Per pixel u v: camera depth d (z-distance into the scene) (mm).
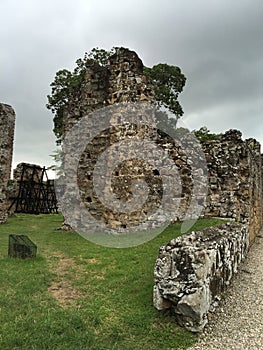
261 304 4902
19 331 3676
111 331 3836
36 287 5145
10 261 6660
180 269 4062
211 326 4098
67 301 4719
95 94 11461
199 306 3869
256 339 3832
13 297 4652
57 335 3633
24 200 19562
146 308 4379
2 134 14203
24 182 19516
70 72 20266
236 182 9383
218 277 4770
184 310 3936
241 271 6750
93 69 11625
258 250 9367
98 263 6699
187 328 3893
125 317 4156
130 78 10891
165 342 3658
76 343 3504
